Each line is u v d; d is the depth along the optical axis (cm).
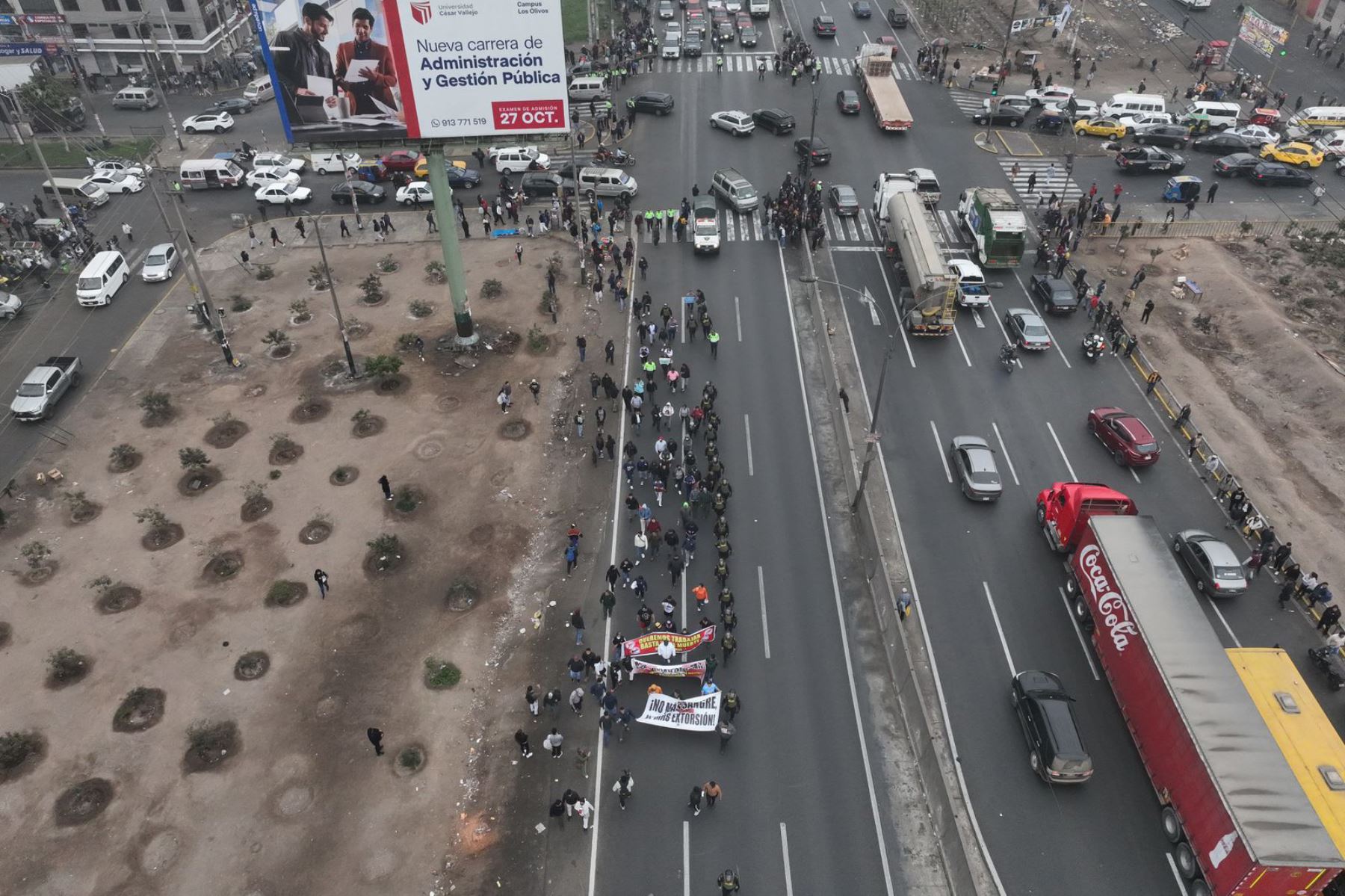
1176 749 2856
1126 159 7212
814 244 6350
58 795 3133
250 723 3362
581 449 4641
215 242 6550
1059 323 5597
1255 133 7450
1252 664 3027
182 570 3984
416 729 3344
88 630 3719
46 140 8131
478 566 4003
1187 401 4959
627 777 3028
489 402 4978
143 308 5828
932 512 4250
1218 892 2644
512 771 3198
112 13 9125
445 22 4272
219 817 3067
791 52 9112
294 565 4003
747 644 3625
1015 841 2962
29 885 2880
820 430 4738
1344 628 3638
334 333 5547
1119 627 3234
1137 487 4369
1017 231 5781
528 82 4472
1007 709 3378
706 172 7281
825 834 2997
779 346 5375
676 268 6125
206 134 8250
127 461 4572
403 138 4606
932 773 3091
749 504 4284
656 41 9894
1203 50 9012
